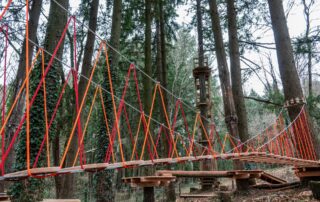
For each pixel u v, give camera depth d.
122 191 17.47
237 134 8.24
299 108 7.04
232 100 8.55
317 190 5.02
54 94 5.98
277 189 6.75
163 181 5.80
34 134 5.49
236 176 7.23
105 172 7.71
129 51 15.89
